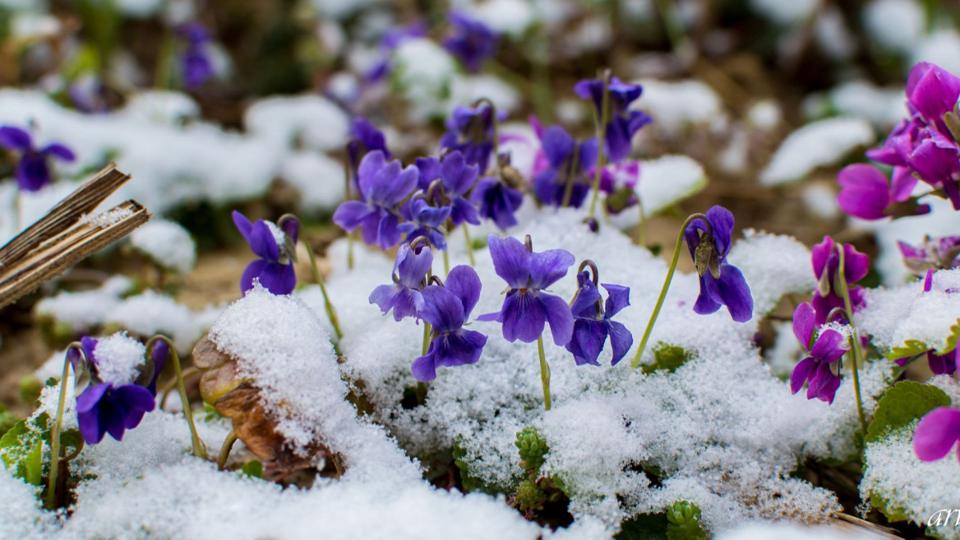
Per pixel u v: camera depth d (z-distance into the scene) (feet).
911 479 1.52
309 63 2.96
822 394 1.53
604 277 1.66
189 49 2.69
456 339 1.50
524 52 2.98
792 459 1.58
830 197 2.14
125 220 1.57
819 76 3.02
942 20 3.06
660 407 1.58
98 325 1.82
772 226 2.13
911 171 1.60
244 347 1.54
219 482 1.52
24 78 2.67
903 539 1.52
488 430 1.57
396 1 3.21
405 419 1.60
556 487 1.54
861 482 1.55
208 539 1.48
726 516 1.54
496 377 1.59
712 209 1.51
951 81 1.56
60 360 1.71
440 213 1.56
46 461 1.54
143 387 1.49
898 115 2.55
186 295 1.93
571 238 1.69
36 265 1.56
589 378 1.59
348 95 2.52
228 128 2.72
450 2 3.02
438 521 1.48
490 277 1.65
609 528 1.52
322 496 1.50
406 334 1.61
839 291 1.58
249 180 2.08
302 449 1.53
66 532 1.50
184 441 1.58
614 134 1.69
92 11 2.82
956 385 1.56
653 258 1.70
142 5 3.01
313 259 1.61
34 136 1.86
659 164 1.84
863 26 3.05
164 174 2.06
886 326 1.59
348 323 1.65
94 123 2.19
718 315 1.62
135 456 1.55
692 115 2.40
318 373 1.54
